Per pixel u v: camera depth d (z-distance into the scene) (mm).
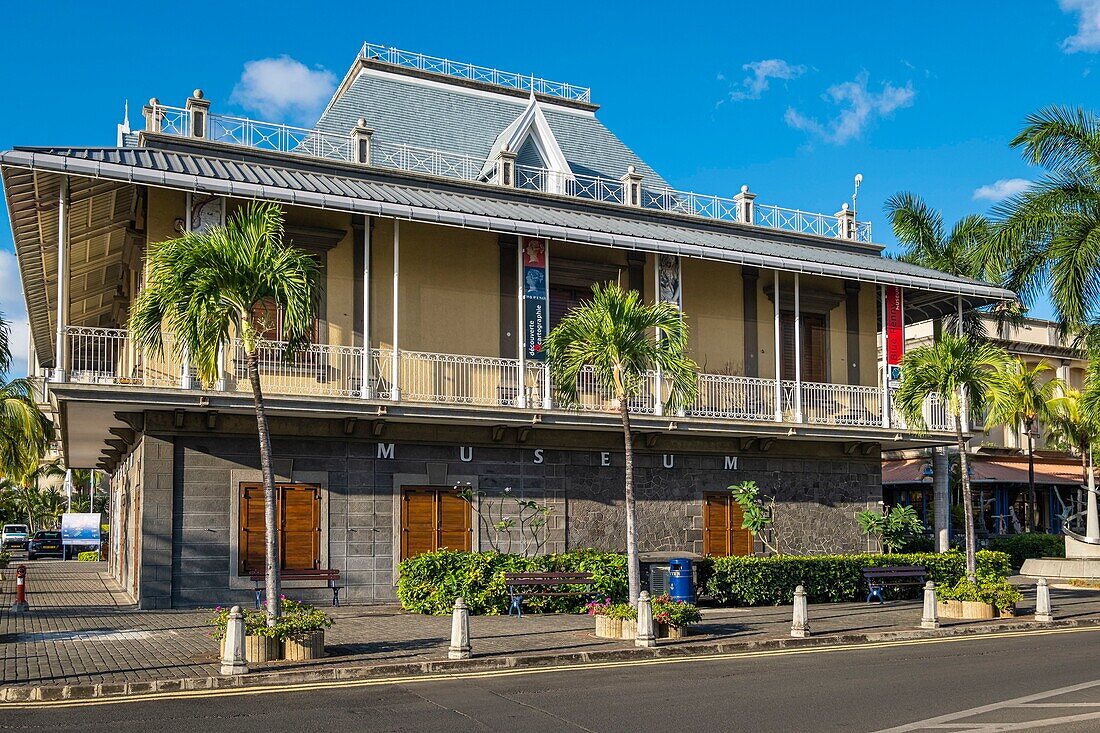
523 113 30078
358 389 21234
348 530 20891
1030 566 30938
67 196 17984
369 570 21000
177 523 19547
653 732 9539
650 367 17578
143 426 19781
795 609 16797
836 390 26703
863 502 26766
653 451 24078
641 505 23875
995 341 35469
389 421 20984
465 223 20344
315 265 14398
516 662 13758
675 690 11828
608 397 23266
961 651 15570
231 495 20016
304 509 20516
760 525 24250
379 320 21766
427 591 19234
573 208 25266
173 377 19172
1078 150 29656
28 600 23109
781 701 11117
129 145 22531
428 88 31156
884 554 24219
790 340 26828
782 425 24078
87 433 24109
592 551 21266
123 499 27828
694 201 28047
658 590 21141
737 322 26062
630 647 14945
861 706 10812
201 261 13625
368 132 24156
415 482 21609
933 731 9422
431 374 21984
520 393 21547
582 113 33281
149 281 16578
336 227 21641
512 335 23062
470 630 16797
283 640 13422
